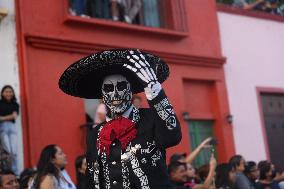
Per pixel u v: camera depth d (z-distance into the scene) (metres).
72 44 20.66
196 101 24.73
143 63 6.21
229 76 26.14
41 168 11.41
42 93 19.58
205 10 25.89
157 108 6.10
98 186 6.44
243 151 25.59
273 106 28.19
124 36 22.33
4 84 18.88
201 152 24.36
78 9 22.08
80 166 13.45
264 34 28.38
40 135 19.16
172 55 23.62
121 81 6.62
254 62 27.42
